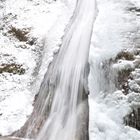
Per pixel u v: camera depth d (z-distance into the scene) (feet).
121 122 19.31
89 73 22.45
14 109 26.02
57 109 23.59
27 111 25.50
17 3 44.47
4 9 43.83
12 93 28.84
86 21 29.78
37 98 26.35
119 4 27.73
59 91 24.80
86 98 21.84
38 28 35.83
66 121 21.89
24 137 22.93
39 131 22.72
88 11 31.45
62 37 30.37
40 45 33.12
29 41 34.71
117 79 21.38
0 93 29.07
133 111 19.63
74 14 33.73
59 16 36.52
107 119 19.34
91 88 21.42
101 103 20.72
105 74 22.15
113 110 19.97
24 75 30.91
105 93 21.45
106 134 18.58
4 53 34.22
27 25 37.22
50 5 41.19
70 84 24.25
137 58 21.67
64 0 40.45
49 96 25.22
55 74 26.25
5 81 30.76
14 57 33.24
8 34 37.78
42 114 24.27
